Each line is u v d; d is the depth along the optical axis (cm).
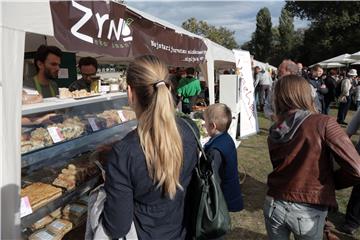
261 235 351
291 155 180
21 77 152
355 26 3206
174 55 417
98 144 252
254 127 840
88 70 336
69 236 216
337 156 168
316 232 181
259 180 513
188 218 155
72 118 230
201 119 560
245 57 819
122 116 277
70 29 189
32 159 192
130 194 126
